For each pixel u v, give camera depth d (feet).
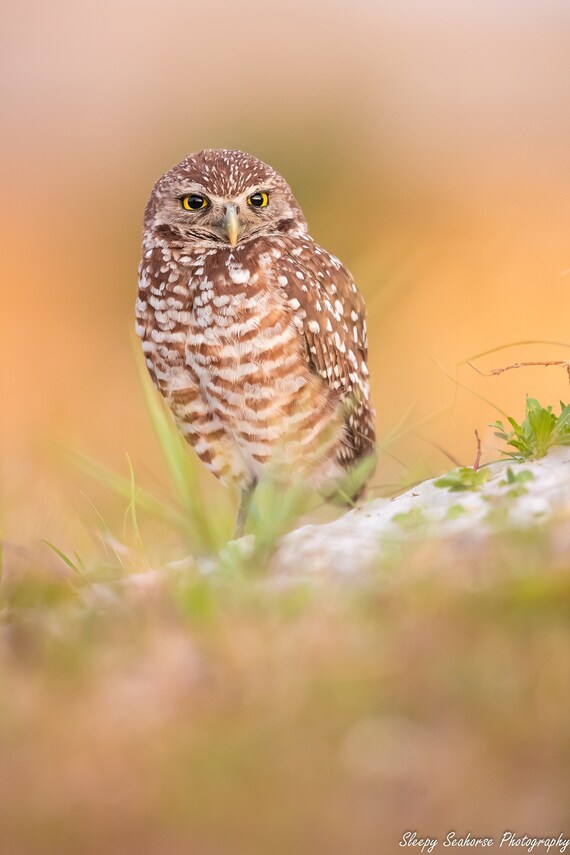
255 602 22.36
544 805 16.43
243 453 35.45
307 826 16.76
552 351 59.16
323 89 126.62
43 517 36.70
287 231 36.42
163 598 24.04
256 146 114.32
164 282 35.04
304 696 18.94
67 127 140.97
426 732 17.87
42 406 72.74
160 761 17.90
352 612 21.22
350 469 36.14
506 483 26.66
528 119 131.54
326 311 35.04
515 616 19.98
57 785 17.74
